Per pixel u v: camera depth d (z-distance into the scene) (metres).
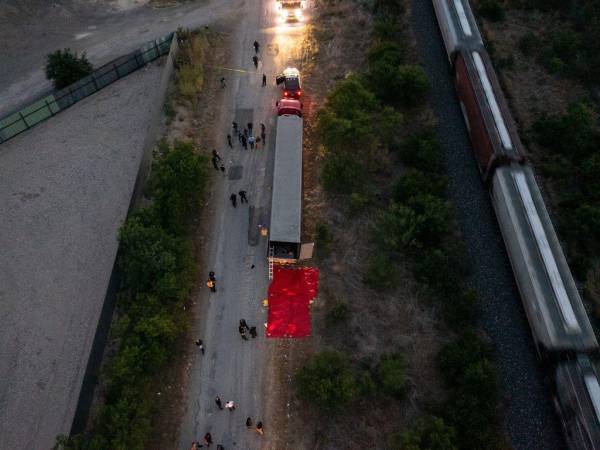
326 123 48.06
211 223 44.91
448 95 52.50
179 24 62.16
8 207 46.47
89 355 37.16
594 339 34.81
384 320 39.16
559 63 52.97
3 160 49.88
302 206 45.28
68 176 48.41
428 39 57.25
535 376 36.62
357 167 45.62
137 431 32.81
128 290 40.16
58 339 39.41
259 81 55.19
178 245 41.09
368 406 35.66
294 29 60.47
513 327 38.66
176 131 50.78
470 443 32.94
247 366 37.84
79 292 41.62
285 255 41.56
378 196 45.50
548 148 47.75
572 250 41.72
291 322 39.50
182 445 34.88
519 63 54.62
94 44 60.59
